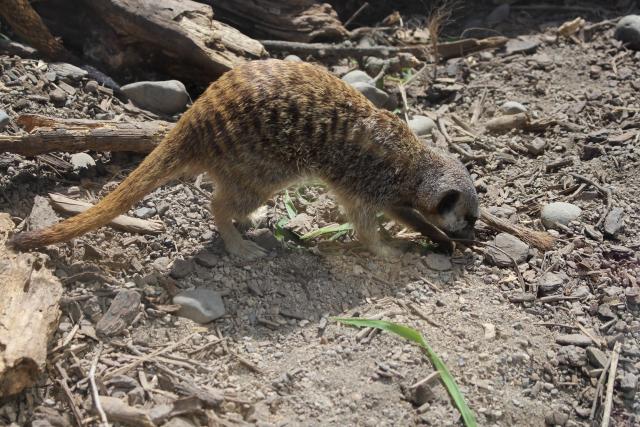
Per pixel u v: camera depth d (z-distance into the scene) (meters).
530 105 1.44
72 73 1.32
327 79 1.15
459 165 1.18
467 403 1.03
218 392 1.00
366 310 1.10
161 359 1.04
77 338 1.04
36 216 1.13
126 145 1.21
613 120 1.40
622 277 1.16
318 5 1.53
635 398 1.06
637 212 1.24
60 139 1.19
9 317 0.99
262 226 1.20
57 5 1.40
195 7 1.38
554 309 1.12
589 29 1.58
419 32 1.60
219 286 1.11
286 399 1.01
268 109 1.12
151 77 1.39
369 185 1.16
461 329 1.08
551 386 1.05
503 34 1.61
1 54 1.33
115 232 1.15
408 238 1.22
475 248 1.19
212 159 1.12
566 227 1.22
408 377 1.03
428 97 1.47
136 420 0.98
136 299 1.07
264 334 1.07
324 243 1.19
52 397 1.00
